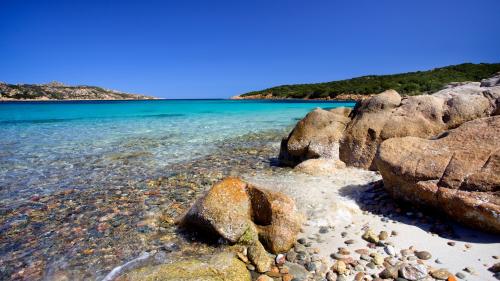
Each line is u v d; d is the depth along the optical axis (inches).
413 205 276.8
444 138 291.4
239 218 236.5
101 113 1718.8
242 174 438.9
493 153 248.5
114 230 271.4
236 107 2404.0
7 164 497.0
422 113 417.1
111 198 349.4
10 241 257.0
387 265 199.9
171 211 309.0
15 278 208.5
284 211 237.1
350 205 289.0
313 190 321.1
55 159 531.5
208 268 193.8
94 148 629.6
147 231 267.4
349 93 3681.1
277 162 517.0
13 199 348.8
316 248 226.4
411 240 229.8
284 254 221.0
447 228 240.1
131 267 215.2
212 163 510.6
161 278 182.2
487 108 389.1
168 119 1325.0
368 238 234.1
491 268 190.4
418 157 281.7
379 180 348.5
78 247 245.1
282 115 1568.7
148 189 379.2
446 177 253.8
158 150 613.9
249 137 792.3
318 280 192.4
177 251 233.5
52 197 354.6
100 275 209.0
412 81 3508.9
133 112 1813.5
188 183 402.6
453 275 186.2
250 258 215.2
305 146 464.4
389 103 452.1
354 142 434.6
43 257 232.7
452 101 411.5
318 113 491.8
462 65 4030.5
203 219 241.0
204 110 2020.2
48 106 2650.1
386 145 309.6
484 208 222.1
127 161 520.1
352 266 201.9
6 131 895.7
